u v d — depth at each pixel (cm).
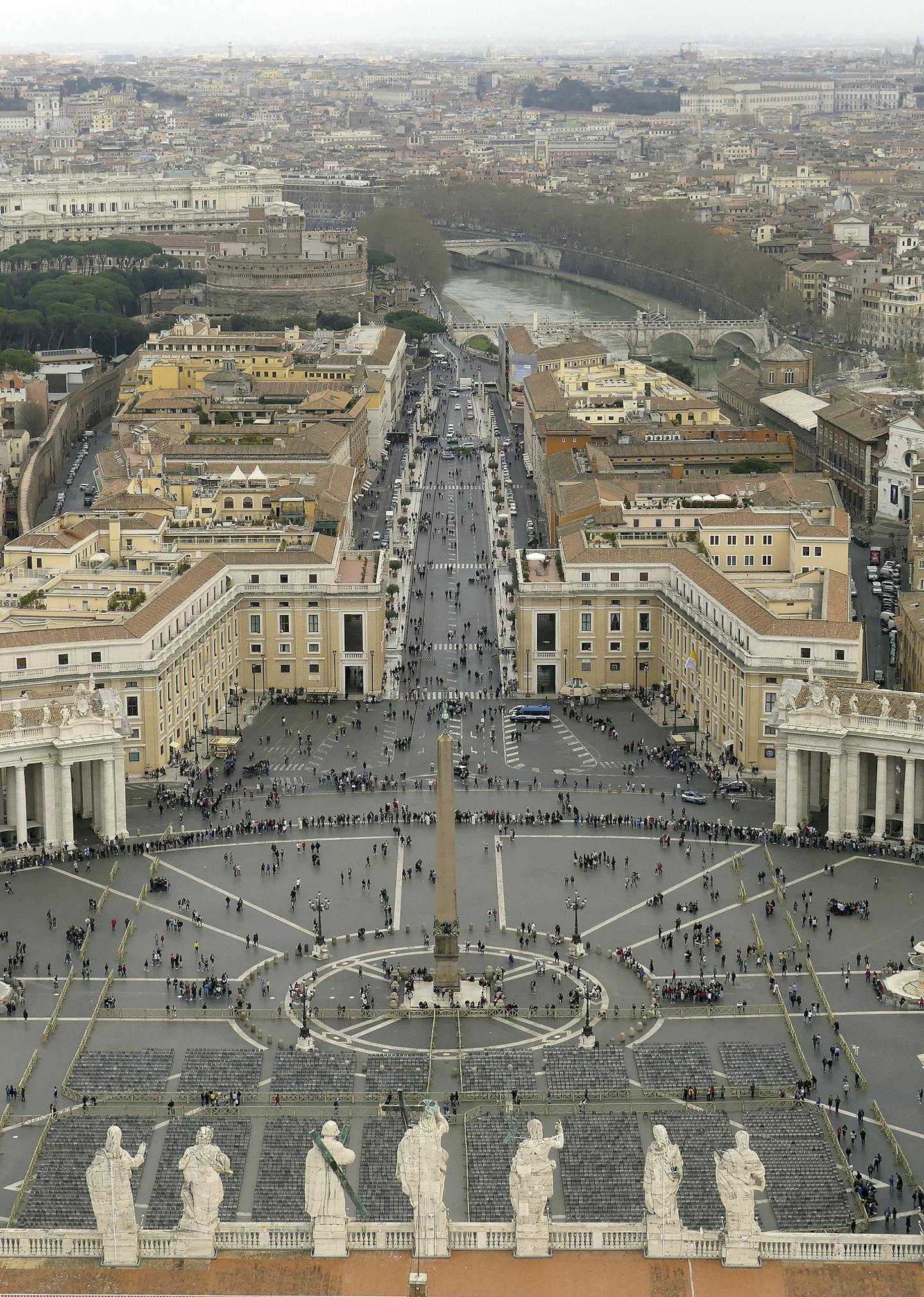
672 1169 17150
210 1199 17175
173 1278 16975
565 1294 16688
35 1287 16812
